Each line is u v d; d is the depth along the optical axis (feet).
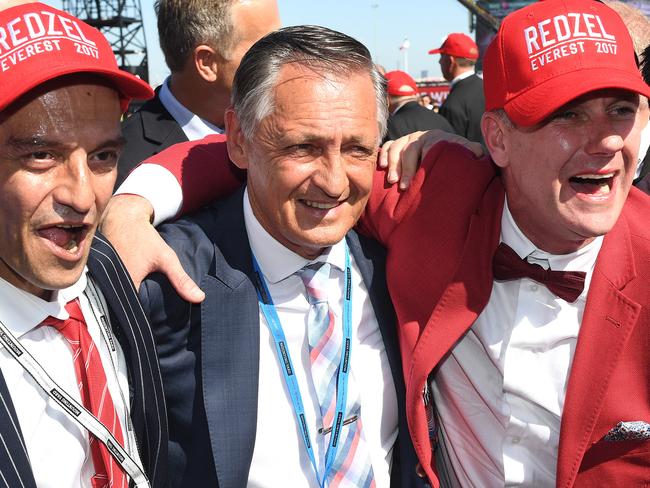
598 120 5.17
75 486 4.43
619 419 5.55
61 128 3.87
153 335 5.17
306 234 5.26
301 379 5.69
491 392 6.16
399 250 6.07
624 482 5.80
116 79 4.10
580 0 5.41
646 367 5.58
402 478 6.03
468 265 5.94
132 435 4.77
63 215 4.00
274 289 5.77
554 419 5.98
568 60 5.16
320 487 5.50
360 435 5.64
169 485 5.53
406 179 6.16
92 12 74.90
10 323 4.25
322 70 4.91
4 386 4.04
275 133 5.02
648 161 7.75
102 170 4.18
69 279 4.16
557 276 5.75
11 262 4.08
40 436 4.28
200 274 5.50
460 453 6.36
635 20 6.67
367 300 6.12
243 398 5.33
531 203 5.57
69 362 4.50
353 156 5.18
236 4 8.11
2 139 3.83
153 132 8.70
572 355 5.94
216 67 8.36
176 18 8.25
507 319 6.06
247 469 5.29
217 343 5.37
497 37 5.60
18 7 3.92
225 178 6.32
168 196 5.82
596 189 5.38
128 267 5.13
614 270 5.57
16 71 3.76
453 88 23.00
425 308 6.03
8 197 3.92
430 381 6.46
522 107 5.27
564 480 5.53
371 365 6.02
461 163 6.17
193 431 5.46
